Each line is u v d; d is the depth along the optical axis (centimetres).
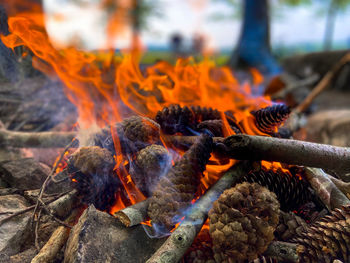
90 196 133
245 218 108
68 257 113
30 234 134
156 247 116
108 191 134
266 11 1522
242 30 1548
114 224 119
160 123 146
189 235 105
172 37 1352
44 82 248
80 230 113
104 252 110
